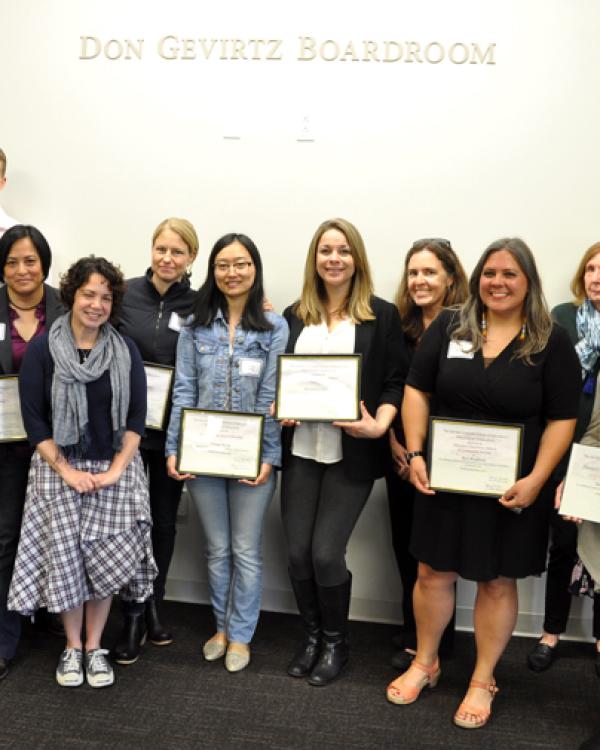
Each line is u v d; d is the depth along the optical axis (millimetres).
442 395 1938
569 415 1850
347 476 2123
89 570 2055
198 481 2230
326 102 2576
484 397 1855
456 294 2283
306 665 2238
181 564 2803
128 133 2684
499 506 1878
